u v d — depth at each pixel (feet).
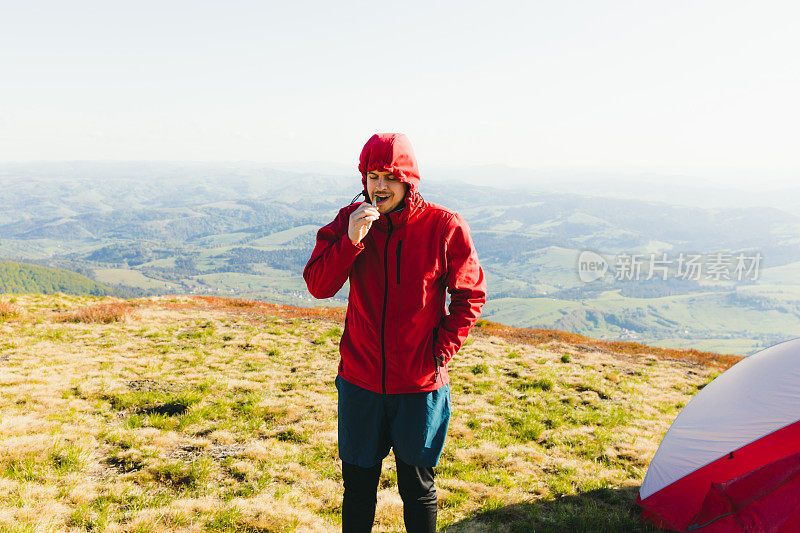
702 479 17.92
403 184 7.61
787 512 14.66
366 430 8.50
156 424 27.86
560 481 23.13
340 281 7.89
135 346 54.39
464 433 30.60
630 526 18.54
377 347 8.06
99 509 16.83
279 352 55.42
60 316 72.13
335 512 18.76
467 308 7.96
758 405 17.33
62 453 21.18
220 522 16.56
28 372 38.58
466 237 7.97
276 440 27.12
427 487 8.99
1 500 16.75
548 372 51.37
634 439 31.04
